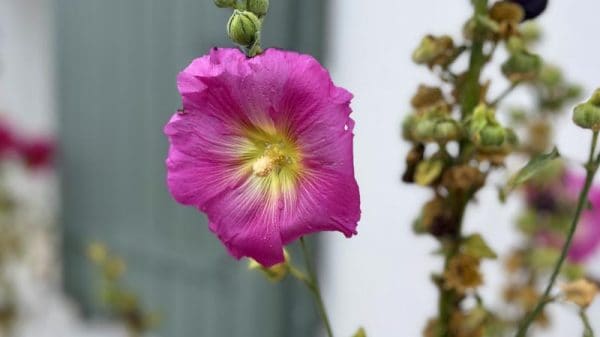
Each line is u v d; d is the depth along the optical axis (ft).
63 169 5.24
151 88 4.39
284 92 1.63
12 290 4.42
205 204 1.71
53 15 4.99
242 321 4.28
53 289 5.67
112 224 4.98
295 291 4.19
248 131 1.70
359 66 3.79
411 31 3.52
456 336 1.91
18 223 4.99
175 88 4.24
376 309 4.08
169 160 1.69
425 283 3.79
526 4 1.84
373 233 3.98
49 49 5.79
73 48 4.89
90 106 4.89
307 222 1.67
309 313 4.29
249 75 1.64
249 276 4.18
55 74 5.12
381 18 3.64
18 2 5.85
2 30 5.84
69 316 5.50
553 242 2.65
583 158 3.14
